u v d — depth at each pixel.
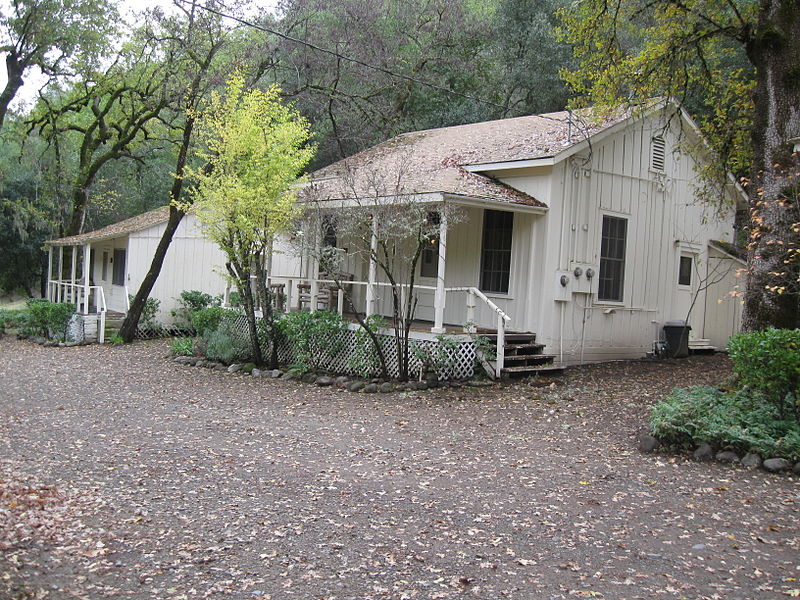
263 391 11.95
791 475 6.71
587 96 13.50
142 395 11.69
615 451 7.76
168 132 24.88
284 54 19.88
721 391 9.07
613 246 14.54
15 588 4.26
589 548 5.02
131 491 6.39
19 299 38.72
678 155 15.58
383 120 24.41
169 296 21.03
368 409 10.32
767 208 9.61
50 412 10.29
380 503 6.04
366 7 23.75
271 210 12.81
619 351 14.76
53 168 26.83
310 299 15.73
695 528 5.41
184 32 17.50
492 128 16.88
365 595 4.28
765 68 9.89
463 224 14.48
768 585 4.40
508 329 13.62
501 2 27.03
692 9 12.24
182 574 4.57
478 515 5.73
